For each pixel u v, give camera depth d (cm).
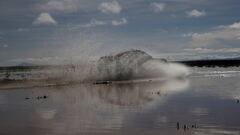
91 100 2194
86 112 1764
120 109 1833
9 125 1495
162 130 1366
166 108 1833
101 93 2572
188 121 1505
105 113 1725
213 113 1677
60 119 1600
